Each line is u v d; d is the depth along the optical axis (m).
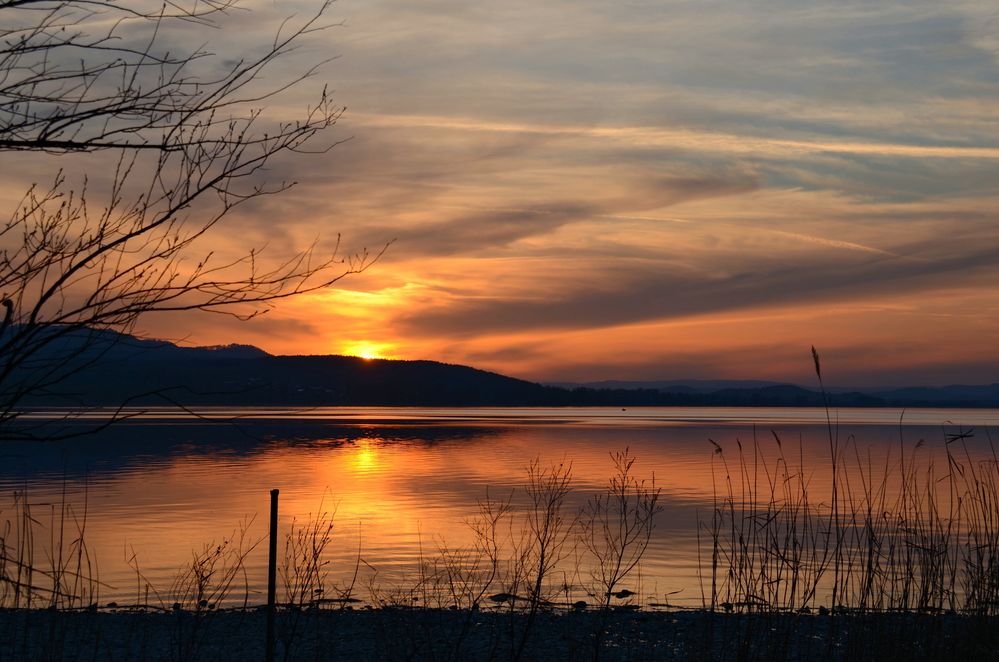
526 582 11.56
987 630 8.57
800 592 11.98
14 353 3.28
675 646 10.73
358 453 50.28
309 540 17.95
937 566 9.17
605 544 17.64
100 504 25.41
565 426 93.56
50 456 46.72
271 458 46.25
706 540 17.97
